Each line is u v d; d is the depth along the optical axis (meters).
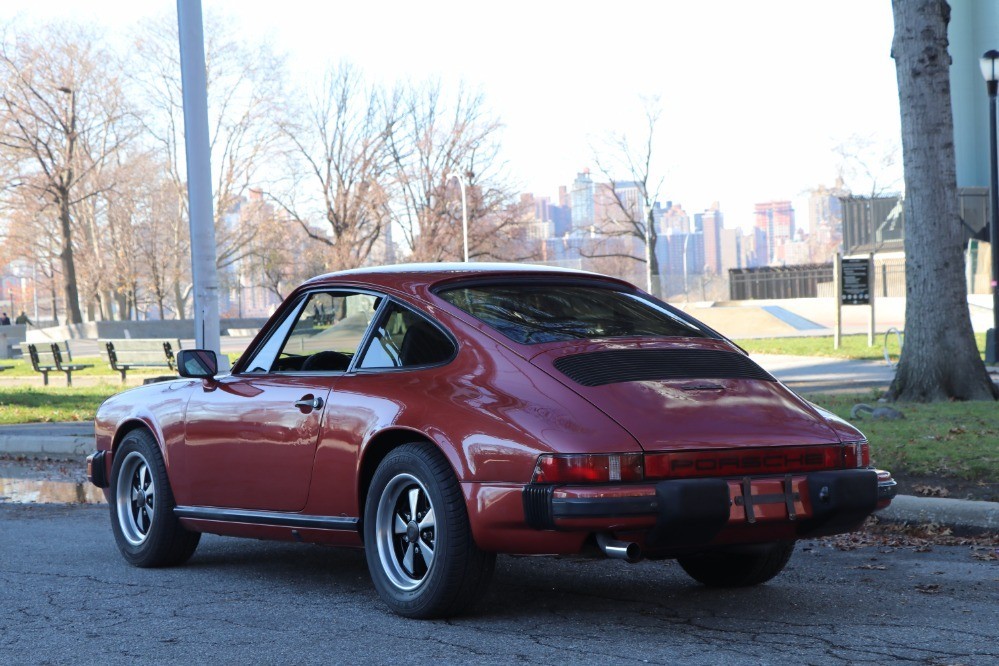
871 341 26.17
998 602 5.04
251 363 5.89
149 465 6.27
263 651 4.34
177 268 65.88
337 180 64.75
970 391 12.80
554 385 4.48
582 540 4.20
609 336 4.95
